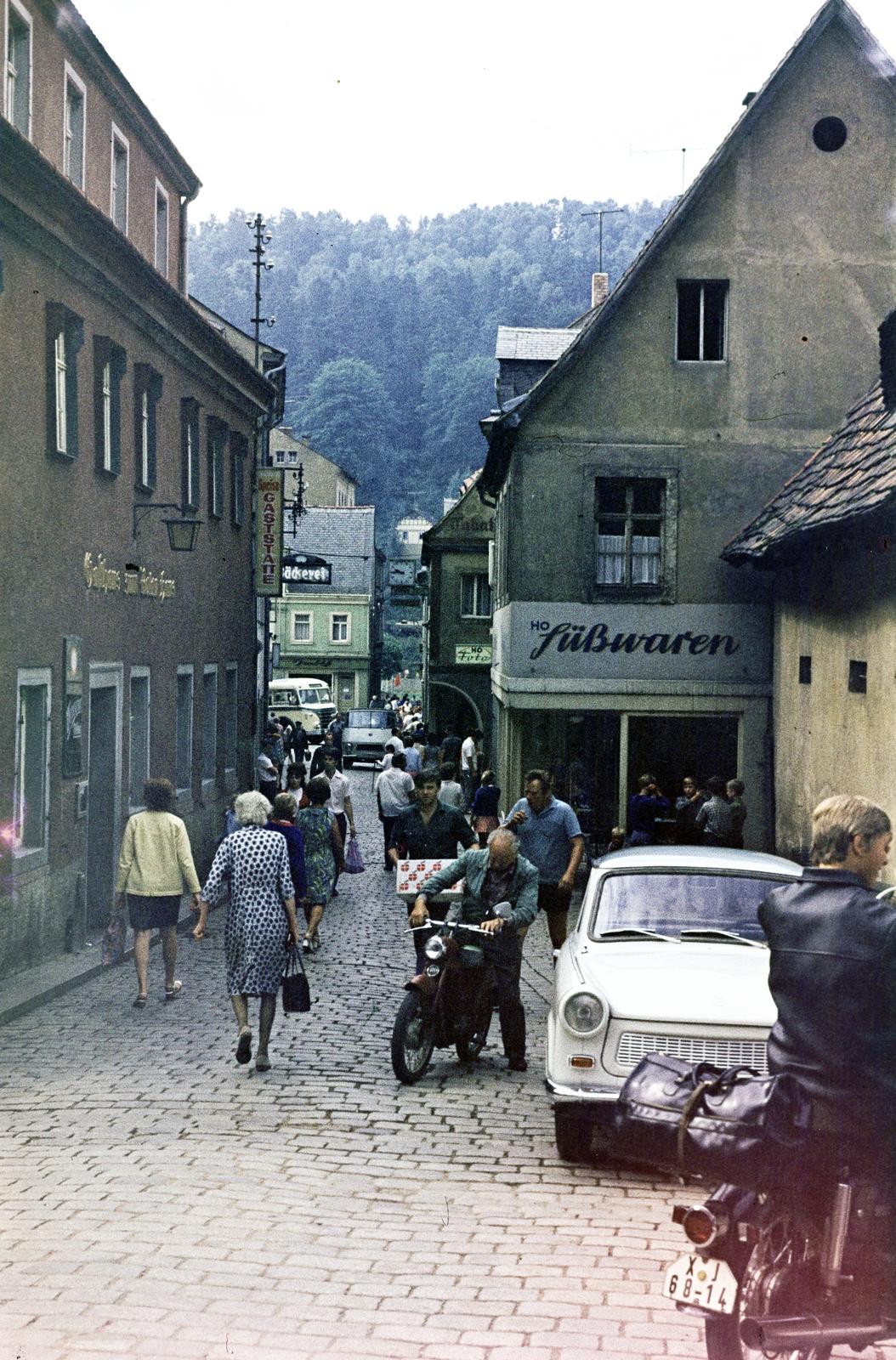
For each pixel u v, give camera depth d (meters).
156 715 20.38
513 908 10.41
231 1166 7.70
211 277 160.25
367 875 25.47
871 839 4.74
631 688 23.97
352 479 113.06
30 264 14.43
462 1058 10.71
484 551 49.66
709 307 23.95
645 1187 7.64
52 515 15.23
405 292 155.62
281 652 90.25
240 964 10.12
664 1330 5.40
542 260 158.88
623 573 24.08
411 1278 5.98
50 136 16.97
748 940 8.89
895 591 14.74
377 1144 8.32
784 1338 4.32
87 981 14.29
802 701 20.27
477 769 36.38
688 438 23.81
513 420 23.53
